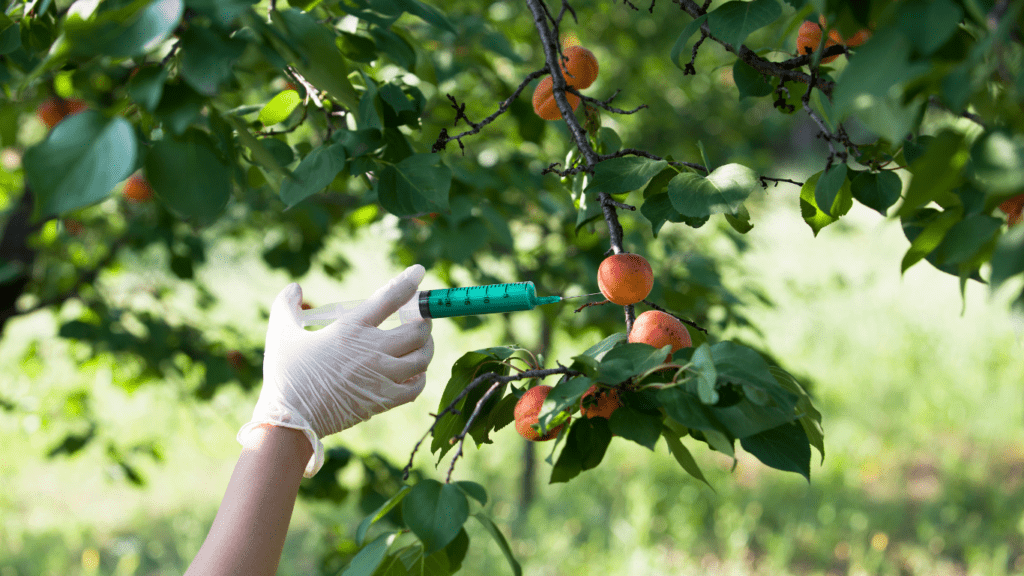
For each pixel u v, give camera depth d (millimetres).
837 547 5020
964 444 6379
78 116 645
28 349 3432
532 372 917
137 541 5254
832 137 1006
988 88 679
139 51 622
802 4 1025
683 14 5055
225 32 729
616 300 1033
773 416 810
